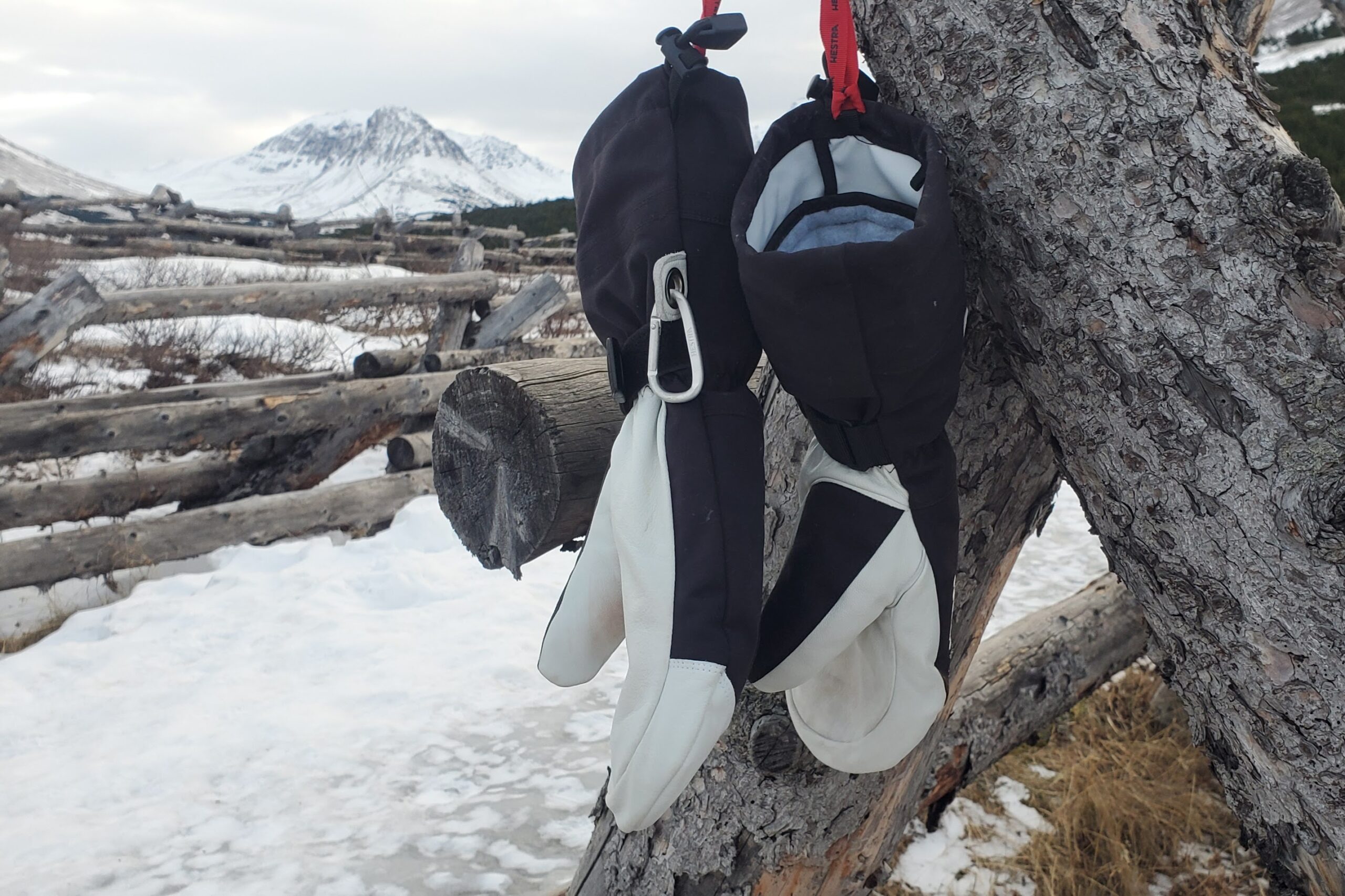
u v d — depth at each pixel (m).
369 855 2.64
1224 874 2.65
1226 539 1.00
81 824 2.77
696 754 0.91
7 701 3.56
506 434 1.65
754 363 1.12
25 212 19.25
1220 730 1.16
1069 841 2.70
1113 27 0.93
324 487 5.54
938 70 1.03
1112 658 2.84
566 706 3.60
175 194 21.09
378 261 17.53
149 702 3.57
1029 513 1.44
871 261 0.84
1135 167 0.94
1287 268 0.90
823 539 1.07
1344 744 1.00
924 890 2.58
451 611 4.43
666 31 1.05
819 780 1.42
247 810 2.86
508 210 32.38
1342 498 0.90
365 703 3.58
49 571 4.59
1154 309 0.96
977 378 1.27
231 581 4.71
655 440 1.04
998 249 1.07
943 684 1.12
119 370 8.23
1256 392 0.93
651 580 0.96
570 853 2.68
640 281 1.06
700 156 1.05
